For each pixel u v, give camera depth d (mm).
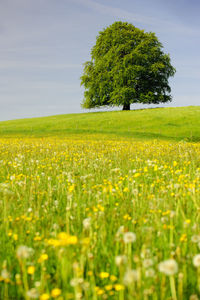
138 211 4004
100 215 3512
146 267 2340
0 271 2773
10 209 4082
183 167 8422
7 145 17703
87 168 7828
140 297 2102
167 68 64188
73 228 3436
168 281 2543
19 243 3170
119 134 36906
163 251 3016
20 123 56312
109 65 61594
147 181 6613
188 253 2875
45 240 3033
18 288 2502
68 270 2467
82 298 2193
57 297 2316
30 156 11727
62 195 5312
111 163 9062
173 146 15828
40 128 45312
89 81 65312
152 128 41219
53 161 9898
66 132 39688
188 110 54406
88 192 4840
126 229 2812
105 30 63250
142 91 62250
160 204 4062
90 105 66562
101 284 2680
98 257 2910
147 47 60625
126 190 4922
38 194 4832
